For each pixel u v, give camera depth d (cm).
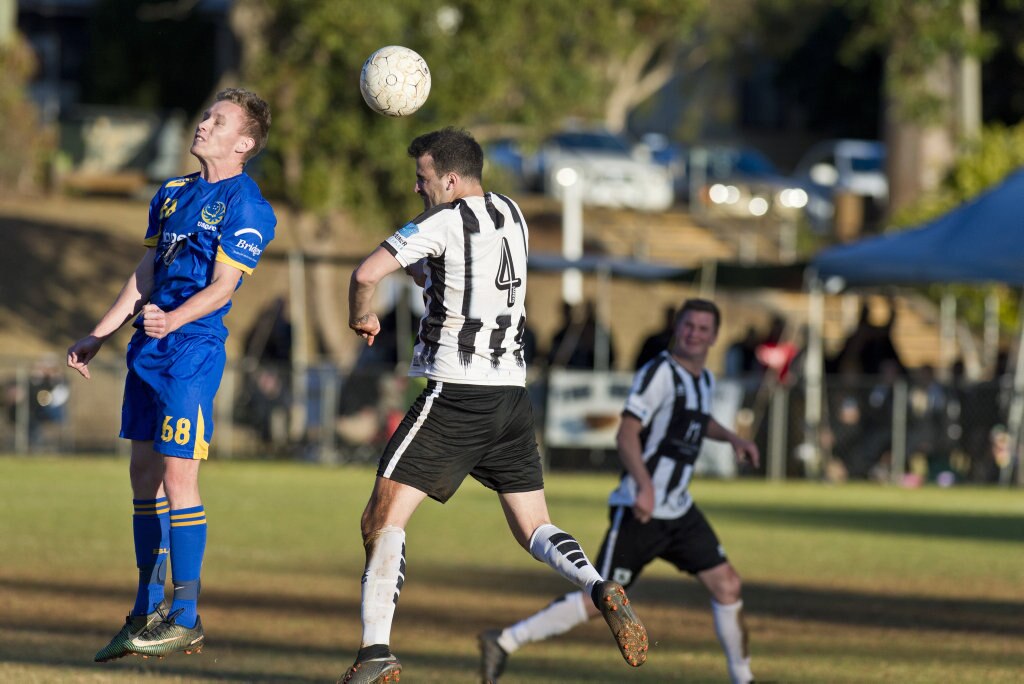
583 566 2072
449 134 2105
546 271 8044
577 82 9762
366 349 8181
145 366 2255
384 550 2047
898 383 7525
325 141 9306
